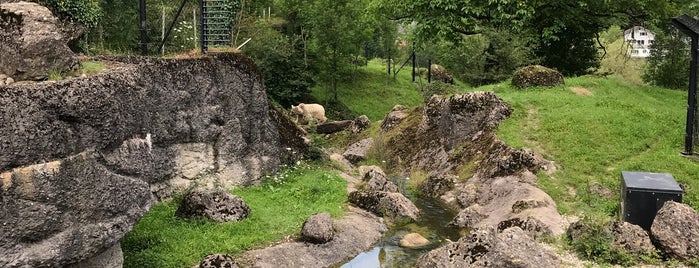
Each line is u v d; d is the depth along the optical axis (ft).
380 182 51.72
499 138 57.11
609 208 43.96
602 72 93.97
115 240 24.94
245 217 39.27
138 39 66.18
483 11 78.59
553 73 71.92
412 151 68.33
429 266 32.48
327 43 120.67
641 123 57.52
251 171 48.34
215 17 50.19
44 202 22.31
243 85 47.96
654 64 98.78
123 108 26.78
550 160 52.37
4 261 21.20
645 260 32.89
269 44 105.09
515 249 31.53
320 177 51.60
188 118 42.60
